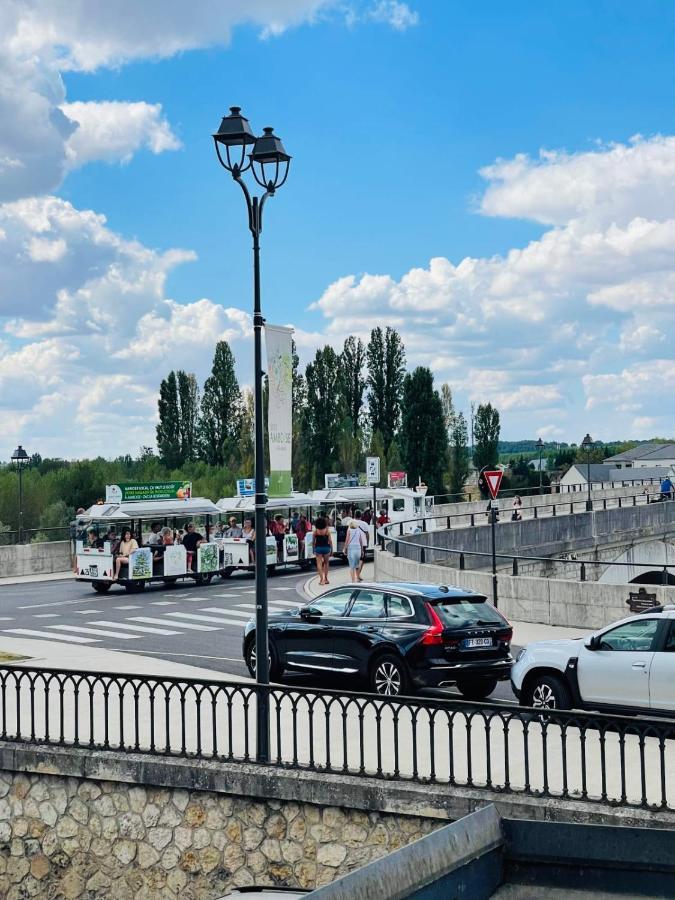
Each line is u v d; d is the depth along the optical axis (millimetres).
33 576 41938
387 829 11102
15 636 24922
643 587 24000
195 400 94000
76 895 12695
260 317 13180
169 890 12180
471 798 10656
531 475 134375
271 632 17953
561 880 5066
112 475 80562
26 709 15805
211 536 38219
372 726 14359
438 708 11023
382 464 86438
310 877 11438
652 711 13383
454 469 97250
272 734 13875
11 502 68500
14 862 13000
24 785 12992
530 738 13438
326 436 84438
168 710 12453
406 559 31516
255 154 13141
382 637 16469
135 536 35406
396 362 92875
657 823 9844
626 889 4965
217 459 91688
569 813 10227
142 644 23312
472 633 16359
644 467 167750
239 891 8625
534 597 26156
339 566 43781
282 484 13336
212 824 11984
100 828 12586
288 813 11609
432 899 4754
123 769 12445
